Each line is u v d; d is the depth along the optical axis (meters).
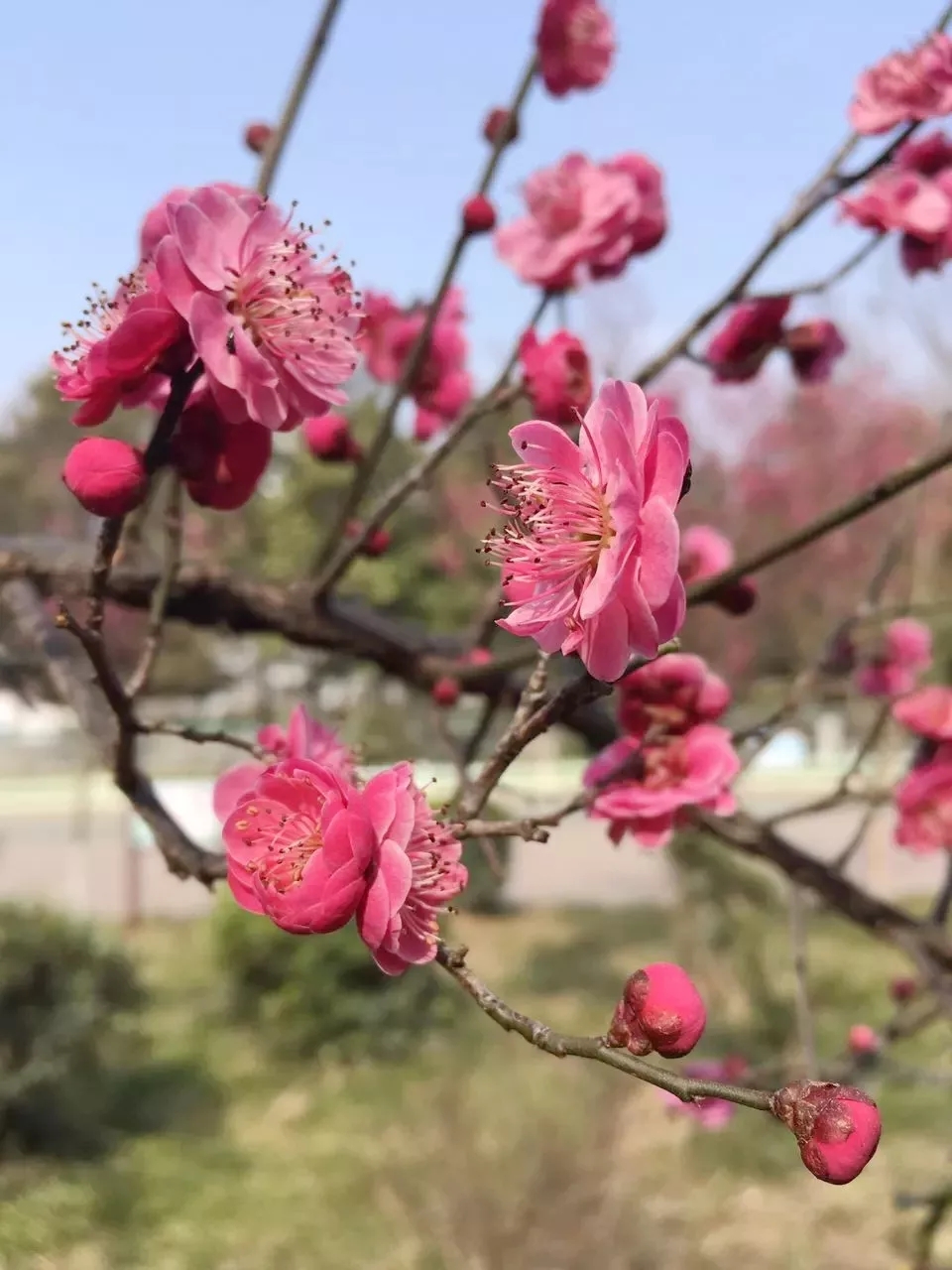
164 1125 6.45
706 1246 4.87
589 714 1.97
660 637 0.83
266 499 10.55
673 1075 0.83
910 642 2.64
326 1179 5.59
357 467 2.06
